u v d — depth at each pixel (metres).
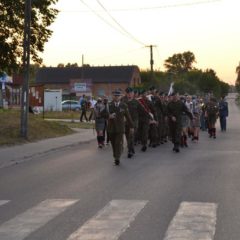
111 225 7.55
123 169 13.70
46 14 23.55
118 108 14.66
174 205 8.98
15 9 22.50
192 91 109.25
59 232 7.16
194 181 11.62
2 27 23.19
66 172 13.30
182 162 15.18
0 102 42.00
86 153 18.25
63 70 120.12
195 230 7.22
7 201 9.46
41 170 13.76
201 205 8.96
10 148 19.25
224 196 9.82
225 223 7.65
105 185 11.14
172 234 7.00
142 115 18.66
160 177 12.23
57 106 66.12
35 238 6.86
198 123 22.77
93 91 115.31
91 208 8.75
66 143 21.69
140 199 9.52
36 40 23.72
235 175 12.55
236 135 26.95
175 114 18.25
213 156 16.80
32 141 22.23
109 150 19.33
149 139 20.94
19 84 51.34
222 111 30.91
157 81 100.06
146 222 7.72
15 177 12.51
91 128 31.75
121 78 114.75
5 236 6.96
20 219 7.98
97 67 118.50
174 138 18.34
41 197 9.82
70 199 9.57
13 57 23.78
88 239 6.79
